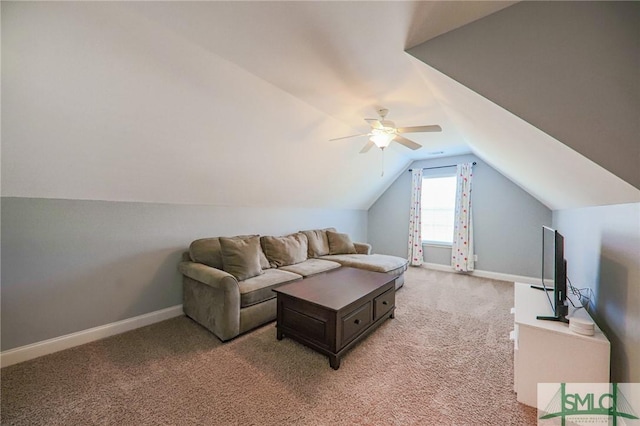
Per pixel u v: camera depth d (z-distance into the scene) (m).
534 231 4.19
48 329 2.10
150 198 2.66
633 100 1.16
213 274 2.35
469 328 2.54
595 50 1.21
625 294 1.45
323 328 1.98
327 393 1.62
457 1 1.32
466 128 2.81
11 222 1.96
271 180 3.45
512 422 1.42
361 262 3.70
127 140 2.08
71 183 2.13
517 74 1.37
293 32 1.56
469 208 4.67
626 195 1.37
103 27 1.45
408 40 1.62
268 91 2.27
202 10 1.39
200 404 1.53
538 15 1.31
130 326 2.53
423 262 5.30
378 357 2.03
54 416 1.44
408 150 4.53
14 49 1.39
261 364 1.93
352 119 3.00
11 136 1.69
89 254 2.31
